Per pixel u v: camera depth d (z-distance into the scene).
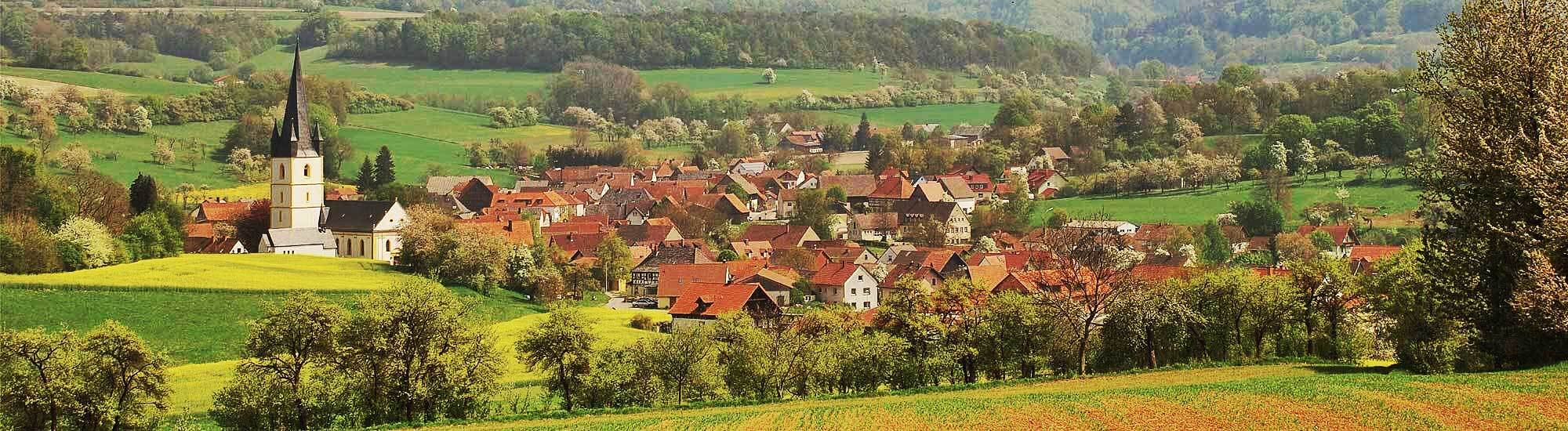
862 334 103.00
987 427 70.62
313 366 91.00
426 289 89.69
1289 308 107.38
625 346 105.38
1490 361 82.12
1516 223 80.50
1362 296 107.12
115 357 81.38
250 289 145.75
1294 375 91.56
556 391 94.69
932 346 103.75
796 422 75.31
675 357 93.56
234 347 121.62
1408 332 90.62
